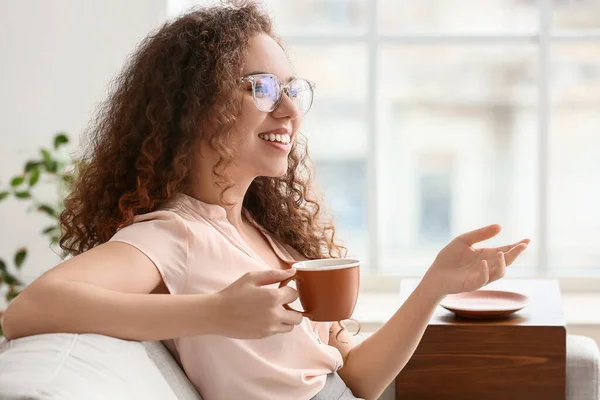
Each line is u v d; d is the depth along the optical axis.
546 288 2.30
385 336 1.51
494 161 3.75
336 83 3.50
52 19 3.05
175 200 1.36
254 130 1.35
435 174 3.76
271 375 1.29
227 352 1.27
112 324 1.08
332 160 3.57
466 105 3.66
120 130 1.41
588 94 3.49
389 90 3.65
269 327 1.05
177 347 1.29
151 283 1.20
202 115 1.33
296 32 3.35
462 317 1.99
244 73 1.35
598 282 3.27
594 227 3.62
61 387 0.95
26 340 1.06
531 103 3.64
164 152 1.36
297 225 1.65
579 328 2.82
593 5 3.45
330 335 1.59
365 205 3.54
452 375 1.93
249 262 1.30
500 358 1.91
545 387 1.90
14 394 0.92
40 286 1.09
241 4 1.47
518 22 3.53
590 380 1.95
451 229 3.79
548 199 3.34
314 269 1.12
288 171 1.66
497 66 3.60
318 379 1.37
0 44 3.05
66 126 3.09
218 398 1.29
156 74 1.36
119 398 1.01
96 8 3.05
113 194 1.40
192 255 1.25
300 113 1.39
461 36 3.33
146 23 3.05
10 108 3.08
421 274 3.34
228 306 1.05
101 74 3.07
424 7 3.54
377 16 3.32
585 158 3.57
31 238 3.10
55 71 3.07
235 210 1.45
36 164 2.70
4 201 3.08
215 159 1.36
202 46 1.34
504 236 3.79
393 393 2.00
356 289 1.16
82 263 1.13
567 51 3.45
